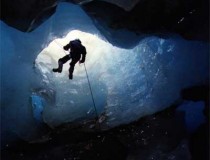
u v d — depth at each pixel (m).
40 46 7.92
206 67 8.18
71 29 7.95
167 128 7.78
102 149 7.48
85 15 7.84
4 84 7.79
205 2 7.75
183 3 7.59
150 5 7.46
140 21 7.66
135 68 9.23
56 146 7.62
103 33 7.80
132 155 7.27
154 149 7.34
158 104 8.41
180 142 7.37
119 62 9.69
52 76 9.80
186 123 7.74
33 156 7.28
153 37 8.23
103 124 8.48
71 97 9.60
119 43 7.91
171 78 8.44
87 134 8.08
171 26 7.95
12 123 7.68
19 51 7.89
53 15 7.74
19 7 7.07
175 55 8.36
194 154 7.13
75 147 7.56
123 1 7.25
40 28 7.75
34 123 7.99
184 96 8.22
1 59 7.81
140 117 8.34
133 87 9.13
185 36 8.13
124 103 8.95
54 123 8.59
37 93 8.51
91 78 10.09
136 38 7.96
